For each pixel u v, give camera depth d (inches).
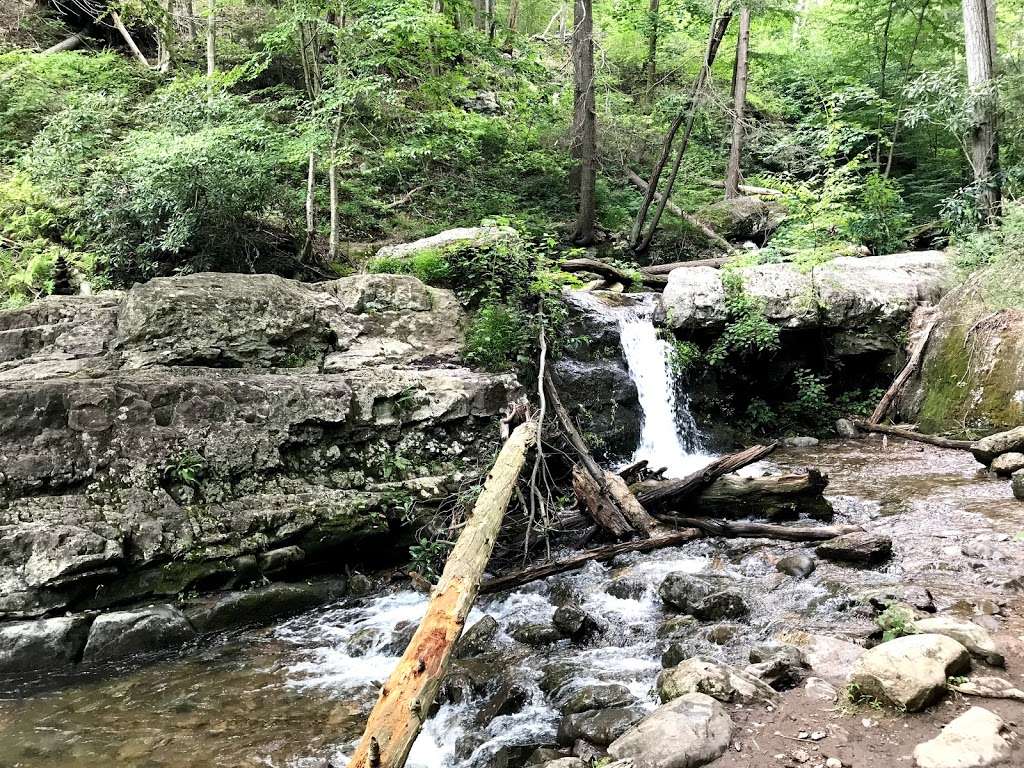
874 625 169.8
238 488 236.2
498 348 328.2
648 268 550.6
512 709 161.0
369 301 319.9
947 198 522.0
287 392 253.8
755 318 416.2
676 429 424.2
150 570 211.3
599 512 261.0
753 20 736.3
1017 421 344.8
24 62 450.3
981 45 474.6
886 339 429.7
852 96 656.4
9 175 397.4
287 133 392.5
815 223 502.0
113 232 358.3
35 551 195.0
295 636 211.9
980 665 143.5
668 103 581.9
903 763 114.7
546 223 591.2
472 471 280.5
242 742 154.5
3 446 204.4
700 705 134.8
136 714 167.5
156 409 230.8
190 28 613.6
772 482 260.7
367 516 250.4
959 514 253.3
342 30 384.2
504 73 648.4
